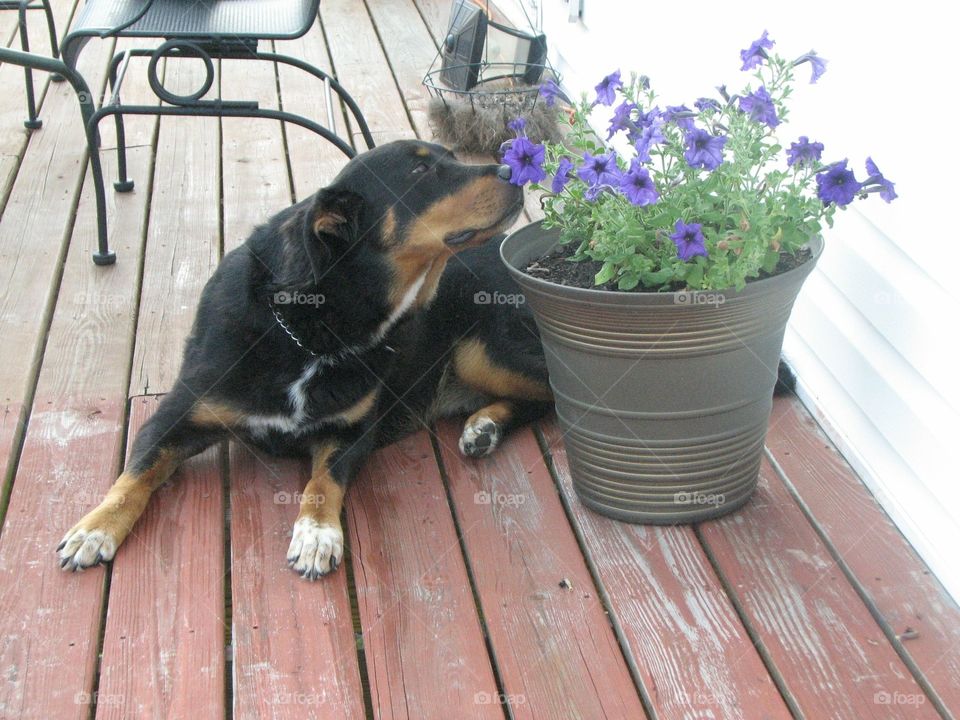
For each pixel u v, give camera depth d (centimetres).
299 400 203
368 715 174
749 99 179
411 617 185
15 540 196
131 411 224
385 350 208
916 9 186
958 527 184
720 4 246
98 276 263
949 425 185
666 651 178
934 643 178
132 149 324
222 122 344
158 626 183
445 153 207
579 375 188
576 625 183
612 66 316
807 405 223
